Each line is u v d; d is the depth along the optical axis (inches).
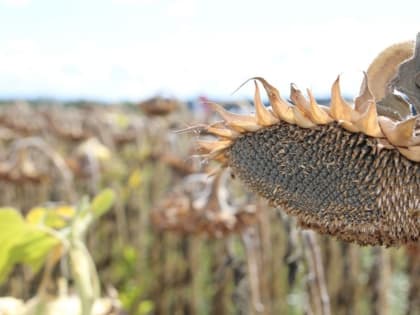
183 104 116.6
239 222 52.3
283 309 72.7
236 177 27.9
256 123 26.5
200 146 27.9
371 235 25.7
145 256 107.9
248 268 52.9
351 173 25.1
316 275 41.0
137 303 84.0
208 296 97.0
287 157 25.9
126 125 151.9
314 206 25.6
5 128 150.6
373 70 27.4
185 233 54.7
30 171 86.2
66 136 133.9
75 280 40.2
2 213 40.4
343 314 69.9
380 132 24.8
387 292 64.3
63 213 48.5
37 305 41.3
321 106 25.6
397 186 24.8
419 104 26.4
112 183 114.0
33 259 43.4
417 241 25.4
